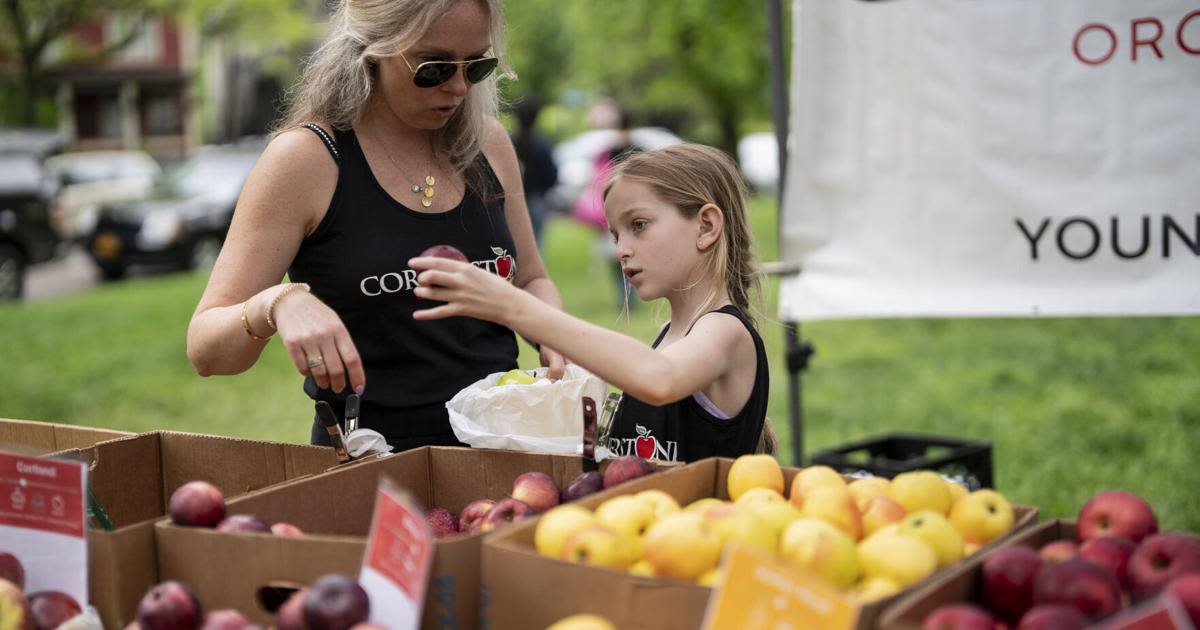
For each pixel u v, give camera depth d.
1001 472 5.82
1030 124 3.49
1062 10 3.42
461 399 2.43
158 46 32.88
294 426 7.53
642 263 2.57
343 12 2.59
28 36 18.89
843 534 1.71
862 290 3.77
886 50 3.66
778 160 4.05
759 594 1.43
